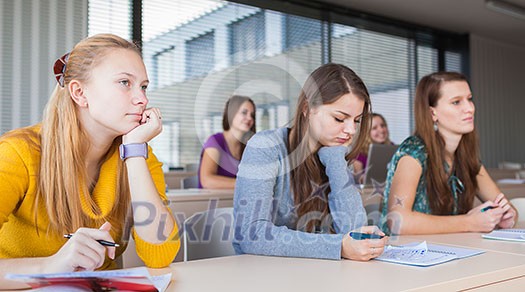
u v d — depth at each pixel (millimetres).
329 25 5246
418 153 1718
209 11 4582
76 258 828
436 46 6270
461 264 1017
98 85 991
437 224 1532
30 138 1019
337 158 1334
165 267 1034
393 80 5816
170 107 4438
